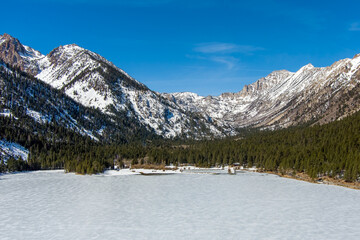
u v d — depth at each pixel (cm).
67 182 12438
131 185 11662
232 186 11438
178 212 7450
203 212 7462
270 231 6069
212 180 13225
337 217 7075
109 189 10675
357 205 8256
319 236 5803
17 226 6262
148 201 8662
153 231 6016
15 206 7962
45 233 5850
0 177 14075
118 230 6047
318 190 10556
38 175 14912
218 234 5875
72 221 6631
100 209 7694
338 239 5666
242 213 7388
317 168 13662
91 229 6100
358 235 5872
